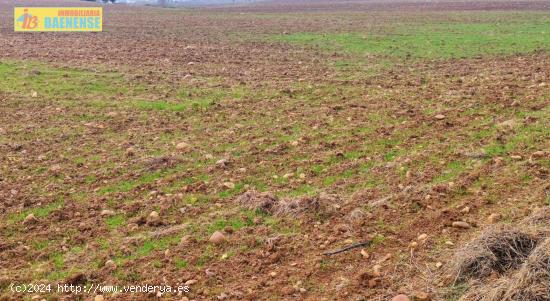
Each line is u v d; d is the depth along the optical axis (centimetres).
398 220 636
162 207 693
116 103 1201
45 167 839
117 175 808
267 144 916
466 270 509
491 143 853
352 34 2458
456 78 1359
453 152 830
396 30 2611
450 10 4184
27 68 1566
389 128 966
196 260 573
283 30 2786
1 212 693
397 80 1373
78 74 1497
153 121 1070
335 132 963
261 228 630
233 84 1379
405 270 537
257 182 766
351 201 688
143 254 588
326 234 615
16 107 1170
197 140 948
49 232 640
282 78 1451
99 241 619
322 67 1609
